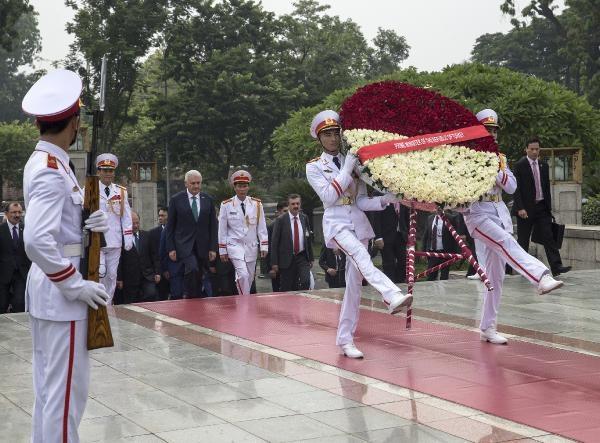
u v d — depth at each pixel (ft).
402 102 25.00
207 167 156.56
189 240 40.27
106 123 144.87
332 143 24.71
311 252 44.21
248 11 148.05
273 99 141.79
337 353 26.22
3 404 20.81
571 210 63.57
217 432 18.21
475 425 18.62
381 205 24.59
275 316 33.32
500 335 28.71
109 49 134.10
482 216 25.94
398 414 19.52
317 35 163.53
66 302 14.52
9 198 187.52
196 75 140.67
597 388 21.79
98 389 21.99
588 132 86.99
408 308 23.94
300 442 17.51
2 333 30.27
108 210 40.16
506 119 83.76
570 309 34.30
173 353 26.50
